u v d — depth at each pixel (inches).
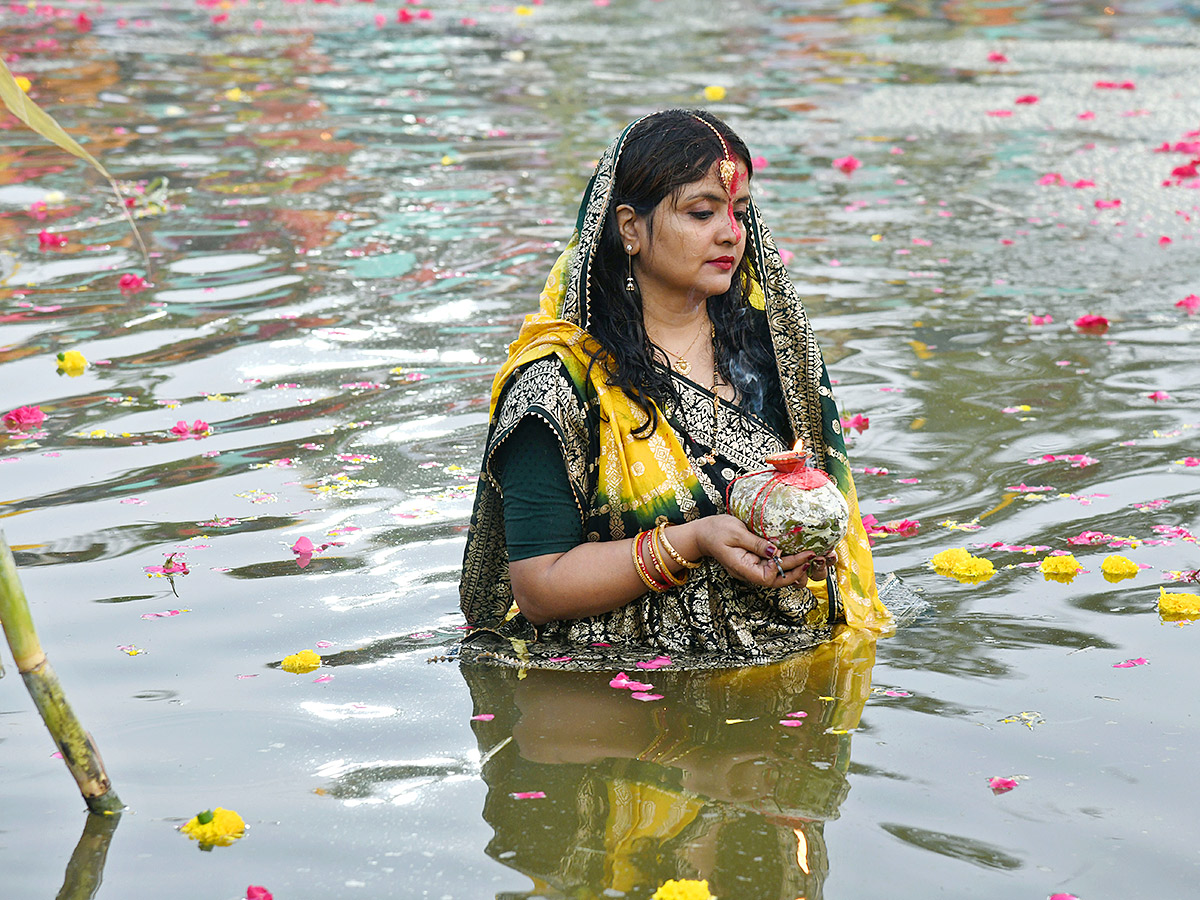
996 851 80.0
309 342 197.3
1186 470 146.3
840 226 263.1
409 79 422.0
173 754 93.9
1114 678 102.8
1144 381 176.7
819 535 102.3
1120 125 346.0
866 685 103.7
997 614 116.0
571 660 109.4
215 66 439.8
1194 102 370.3
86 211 273.0
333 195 287.1
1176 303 211.8
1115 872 77.4
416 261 240.2
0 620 82.1
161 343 196.7
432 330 203.5
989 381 178.4
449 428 164.2
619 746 94.8
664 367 112.0
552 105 382.3
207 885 78.1
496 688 104.6
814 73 429.4
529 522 109.3
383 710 100.7
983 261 238.1
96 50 461.4
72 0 572.4
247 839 82.9
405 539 133.6
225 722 98.6
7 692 104.6
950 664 106.7
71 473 149.9
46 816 86.1
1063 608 116.5
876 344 195.0
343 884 77.8
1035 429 160.6
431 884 77.8
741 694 102.8
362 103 385.7
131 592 121.5
